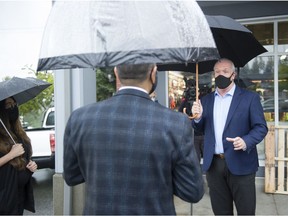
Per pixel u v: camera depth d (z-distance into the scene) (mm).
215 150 2965
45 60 1669
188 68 3580
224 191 3014
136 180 1520
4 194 2680
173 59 1532
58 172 4242
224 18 3164
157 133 1526
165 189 1548
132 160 1521
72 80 4250
